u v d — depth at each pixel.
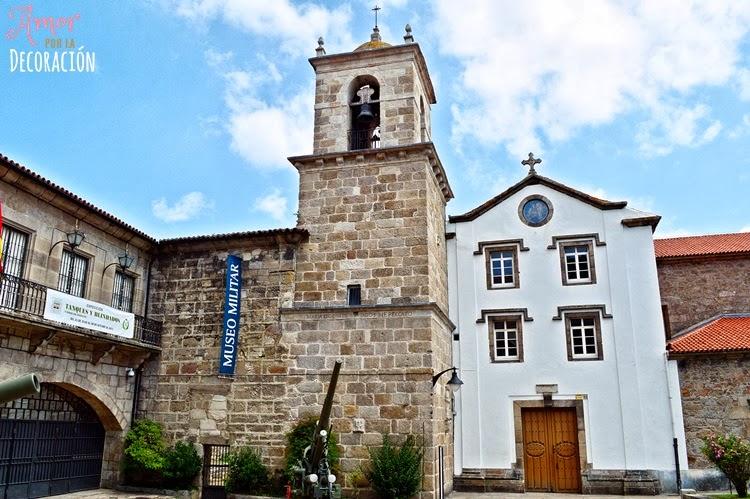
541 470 21.38
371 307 18.47
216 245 20.31
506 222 23.67
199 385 19.30
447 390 20.88
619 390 21.09
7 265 15.33
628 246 22.36
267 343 19.09
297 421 18.20
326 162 20.45
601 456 20.75
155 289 20.62
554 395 21.61
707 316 24.19
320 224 19.89
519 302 22.77
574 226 23.02
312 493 15.07
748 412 19.89
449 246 23.97
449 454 20.62
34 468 16.62
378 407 17.73
